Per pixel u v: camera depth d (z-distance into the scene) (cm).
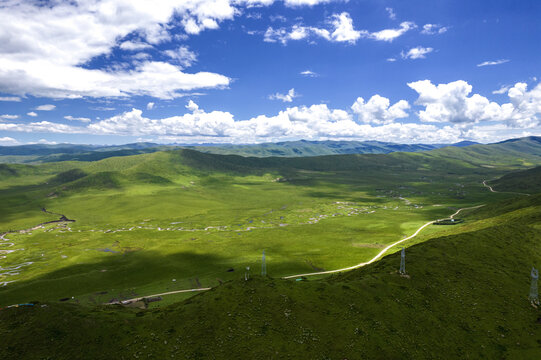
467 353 5538
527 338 5922
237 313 6253
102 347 5419
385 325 5981
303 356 5209
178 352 5309
